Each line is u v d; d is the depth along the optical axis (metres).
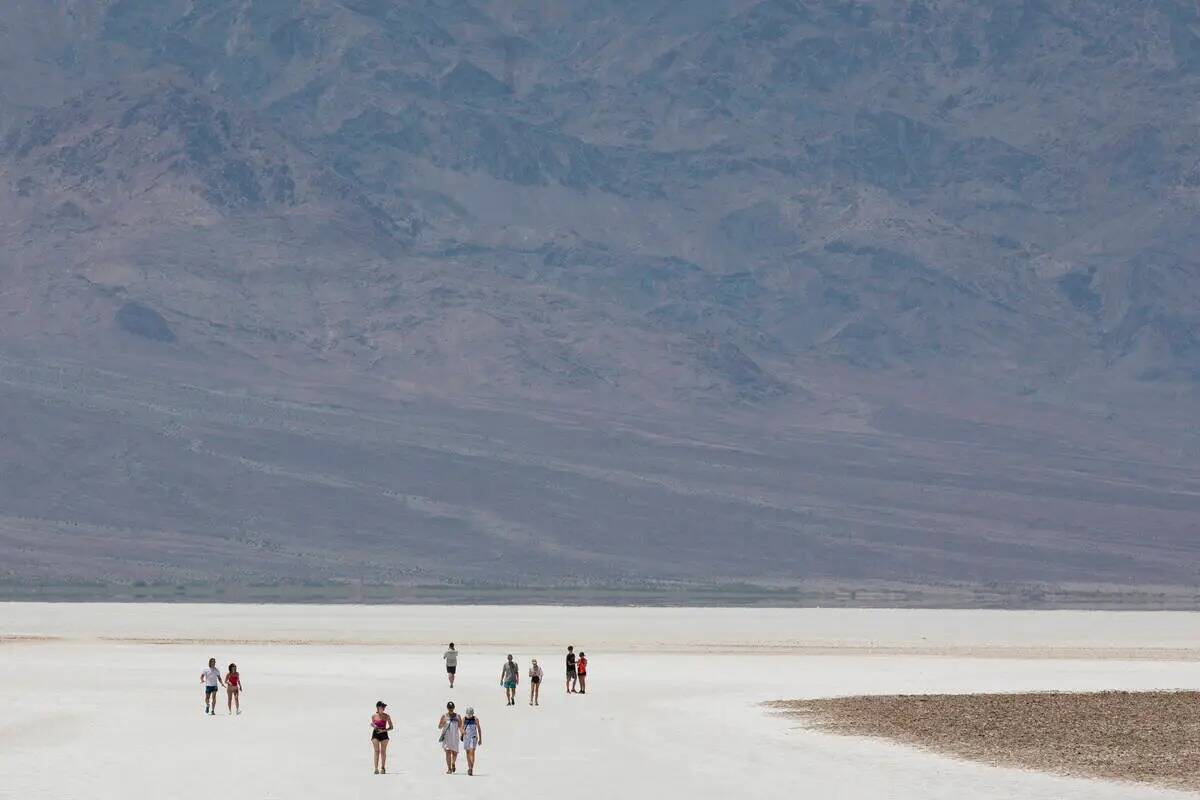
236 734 160.00
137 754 145.12
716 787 129.00
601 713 181.12
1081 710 184.50
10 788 126.06
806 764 141.25
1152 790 128.12
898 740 156.62
